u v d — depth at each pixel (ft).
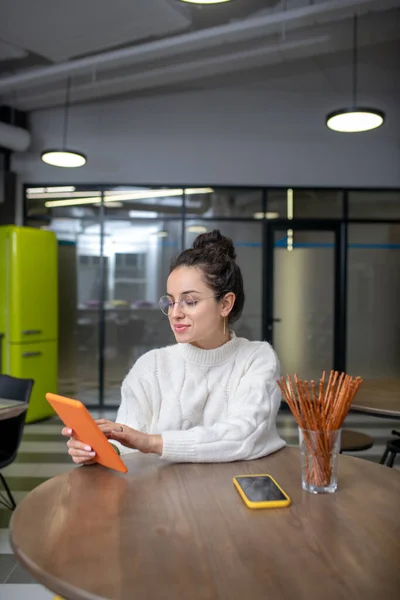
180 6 13.20
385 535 2.81
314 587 2.26
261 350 4.72
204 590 2.22
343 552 2.60
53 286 17.80
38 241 17.15
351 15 13.17
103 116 19.57
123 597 2.16
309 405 3.43
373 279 19.90
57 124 19.60
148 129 19.57
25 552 2.56
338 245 19.89
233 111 19.53
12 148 18.56
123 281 19.81
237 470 3.88
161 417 4.49
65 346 19.75
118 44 14.88
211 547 2.64
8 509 9.71
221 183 19.57
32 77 16.24
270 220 19.75
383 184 19.61
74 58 16.57
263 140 19.56
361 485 3.62
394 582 2.31
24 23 13.41
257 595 2.19
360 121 14.65
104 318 19.80
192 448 3.94
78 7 12.66
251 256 19.84
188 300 4.16
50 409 17.71
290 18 13.10
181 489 3.48
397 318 19.93
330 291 19.92
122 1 12.42
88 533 2.79
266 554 2.56
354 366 19.90
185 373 4.58
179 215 19.75
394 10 13.37
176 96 19.53
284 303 19.90
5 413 6.86
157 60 16.39
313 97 19.48
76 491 3.43
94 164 19.58
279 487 3.45
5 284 16.44
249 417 4.20
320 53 15.85
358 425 17.34
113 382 19.75
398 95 19.34
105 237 19.79
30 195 19.83
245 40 15.19
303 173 19.57
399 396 8.41
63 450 13.89
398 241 19.92
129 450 4.49
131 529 2.84
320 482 3.44
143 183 19.57
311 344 19.92
